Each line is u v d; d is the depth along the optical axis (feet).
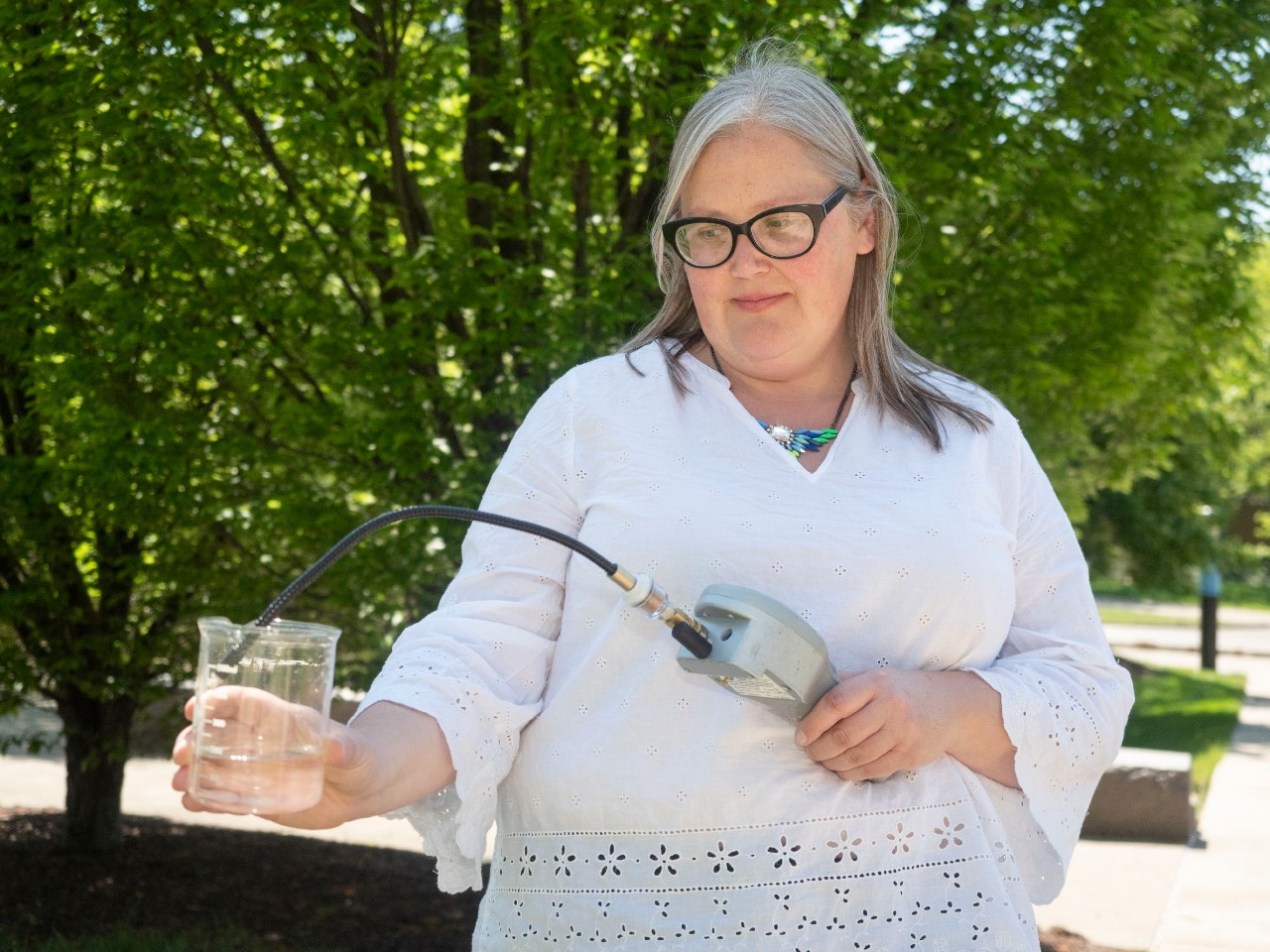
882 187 6.26
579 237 17.90
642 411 6.17
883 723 5.43
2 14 16.29
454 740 5.51
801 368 6.19
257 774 4.42
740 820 5.59
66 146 17.26
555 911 5.74
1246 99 22.39
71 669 20.08
